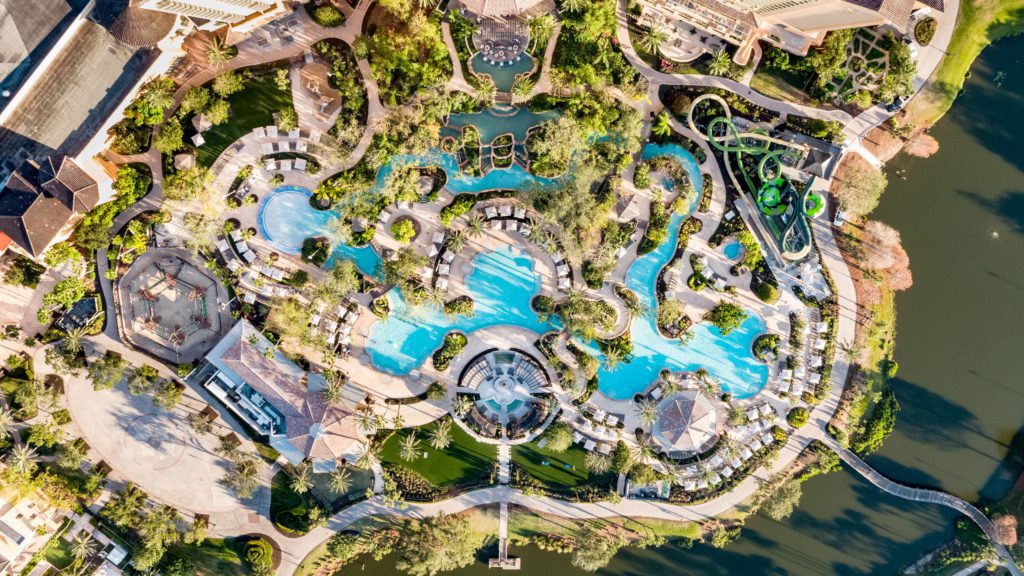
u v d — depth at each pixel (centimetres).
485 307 5969
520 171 5822
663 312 5894
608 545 6091
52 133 5062
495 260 5919
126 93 5162
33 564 5841
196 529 5875
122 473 5981
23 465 5609
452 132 5794
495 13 5322
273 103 5703
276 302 5738
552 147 5456
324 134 5734
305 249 5788
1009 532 5981
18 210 5075
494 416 6069
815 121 5809
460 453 6084
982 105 6025
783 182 5897
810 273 5981
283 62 5647
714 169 5919
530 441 6084
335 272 5569
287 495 6050
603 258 5703
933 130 6047
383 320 5934
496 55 5691
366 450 5806
